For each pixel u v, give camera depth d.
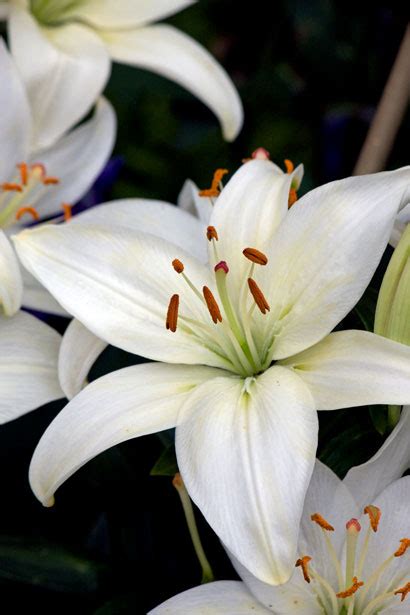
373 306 0.79
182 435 0.74
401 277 0.74
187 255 0.79
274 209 0.79
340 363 0.74
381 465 0.75
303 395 0.74
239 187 0.80
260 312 0.78
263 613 0.76
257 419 0.73
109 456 0.81
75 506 0.83
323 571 0.77
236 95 1.01
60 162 0.95
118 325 0.77
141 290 0.78
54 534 0.83
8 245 0.80
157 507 0.82
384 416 0.76
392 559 0.77
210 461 0.72
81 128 0.96
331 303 0.75
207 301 0.76
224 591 0.76
